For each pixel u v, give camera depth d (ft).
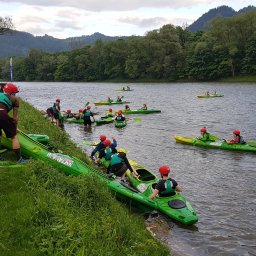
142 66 369.91
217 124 98.17
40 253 19.57
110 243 22.49
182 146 71.20
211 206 39.42
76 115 106.63
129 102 162.50
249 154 64.49
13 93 31.07
